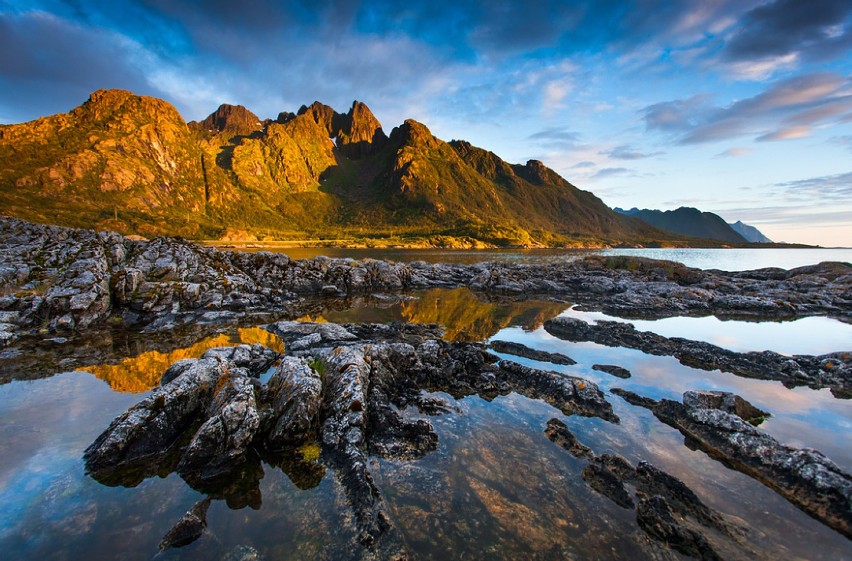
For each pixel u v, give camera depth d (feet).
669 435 45.65
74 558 26.63
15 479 34.58
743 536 29.94
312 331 89.25
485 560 27.35
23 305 88.02
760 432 41.81
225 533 29.19
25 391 54.54
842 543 29.40
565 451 41.55
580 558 27.58
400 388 59.06
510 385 60.54
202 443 38.24
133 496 33.40
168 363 67.62
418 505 32.81
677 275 200.23
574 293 168.45
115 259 119.44
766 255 583.17
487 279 183.01
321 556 27.30
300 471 37.45
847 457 40.70
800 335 97.25
